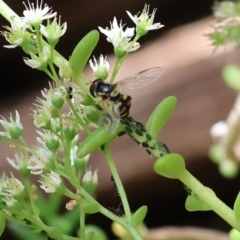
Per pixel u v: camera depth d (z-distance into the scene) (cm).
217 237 43
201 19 58
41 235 38
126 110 27
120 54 27
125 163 50
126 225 27
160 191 52
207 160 50
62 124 27
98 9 58
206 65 53
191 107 51
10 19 27
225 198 53
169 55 56
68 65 27
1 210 28
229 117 45
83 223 27
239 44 28
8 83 60
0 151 49
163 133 51
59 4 57
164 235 43
